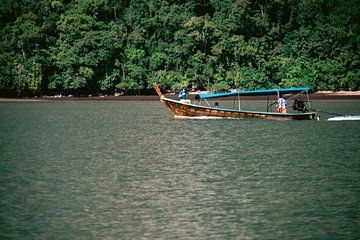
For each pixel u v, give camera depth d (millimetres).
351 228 21344
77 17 98250
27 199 25219
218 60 97812
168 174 30250
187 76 97938
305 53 97125
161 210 23562
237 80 95750
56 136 46562
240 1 97938
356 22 97812
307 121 56281
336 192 26156
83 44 95500
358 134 45875
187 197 25484
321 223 21891
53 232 21047
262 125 52781
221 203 24516
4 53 97750
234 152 37312
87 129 51500
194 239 20391
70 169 31812
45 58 98125
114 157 35750
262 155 35969
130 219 22453
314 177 29234
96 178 29344
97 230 21250
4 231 21125
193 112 57688
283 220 22250
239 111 56938
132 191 26562
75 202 24734
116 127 52969
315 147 39094
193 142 42156
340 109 71000
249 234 20828
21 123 57719
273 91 56812
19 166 32750
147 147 39938
